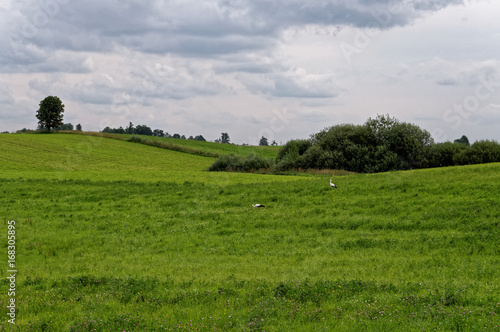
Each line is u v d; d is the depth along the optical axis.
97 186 45.41
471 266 18.61
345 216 29.97
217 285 16.14
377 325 11.30
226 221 30.89
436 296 13.40
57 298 15.02
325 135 79.25
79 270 20.25
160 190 43.25
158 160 92.19
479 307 12.38
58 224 30.70
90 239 27.11
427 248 22.55
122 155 95.06
